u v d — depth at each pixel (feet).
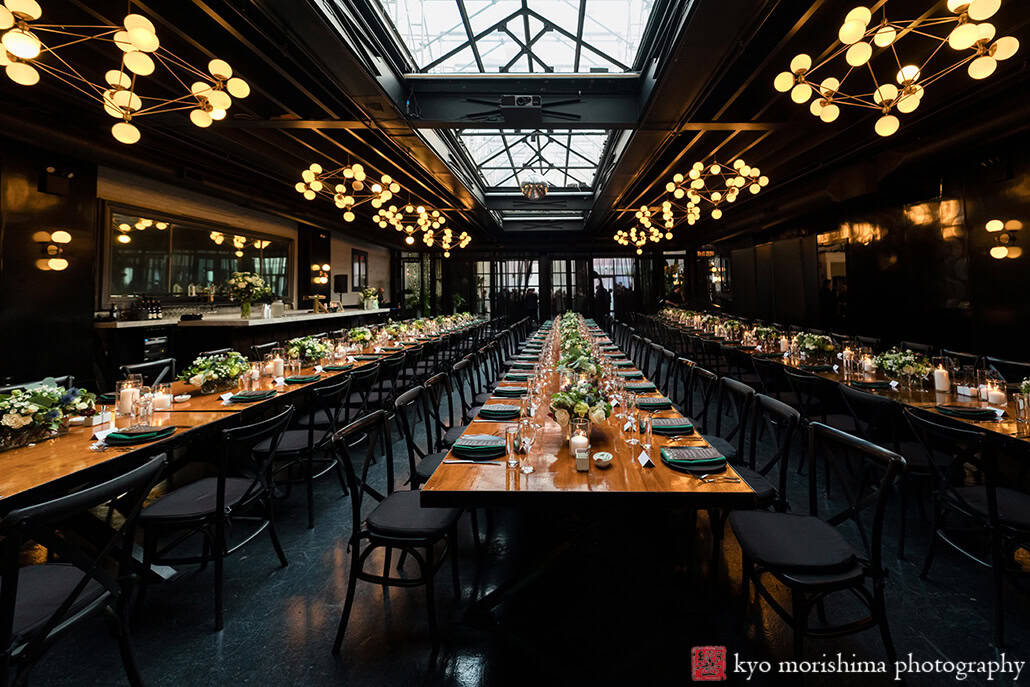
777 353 17.17
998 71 13.05
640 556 8.20
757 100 16.96
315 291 36.06
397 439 15.52
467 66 19.08
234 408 9.31
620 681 5.47
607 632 6.29
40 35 11.51
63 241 17.79
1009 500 6.81
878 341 18.19
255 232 30.04
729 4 10.98
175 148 19.74
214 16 10.87
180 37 12.19
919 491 9.37
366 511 10.28
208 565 8.11
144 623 6.57
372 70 14.39
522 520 9.75
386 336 24.21
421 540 6.04
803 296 32.40
